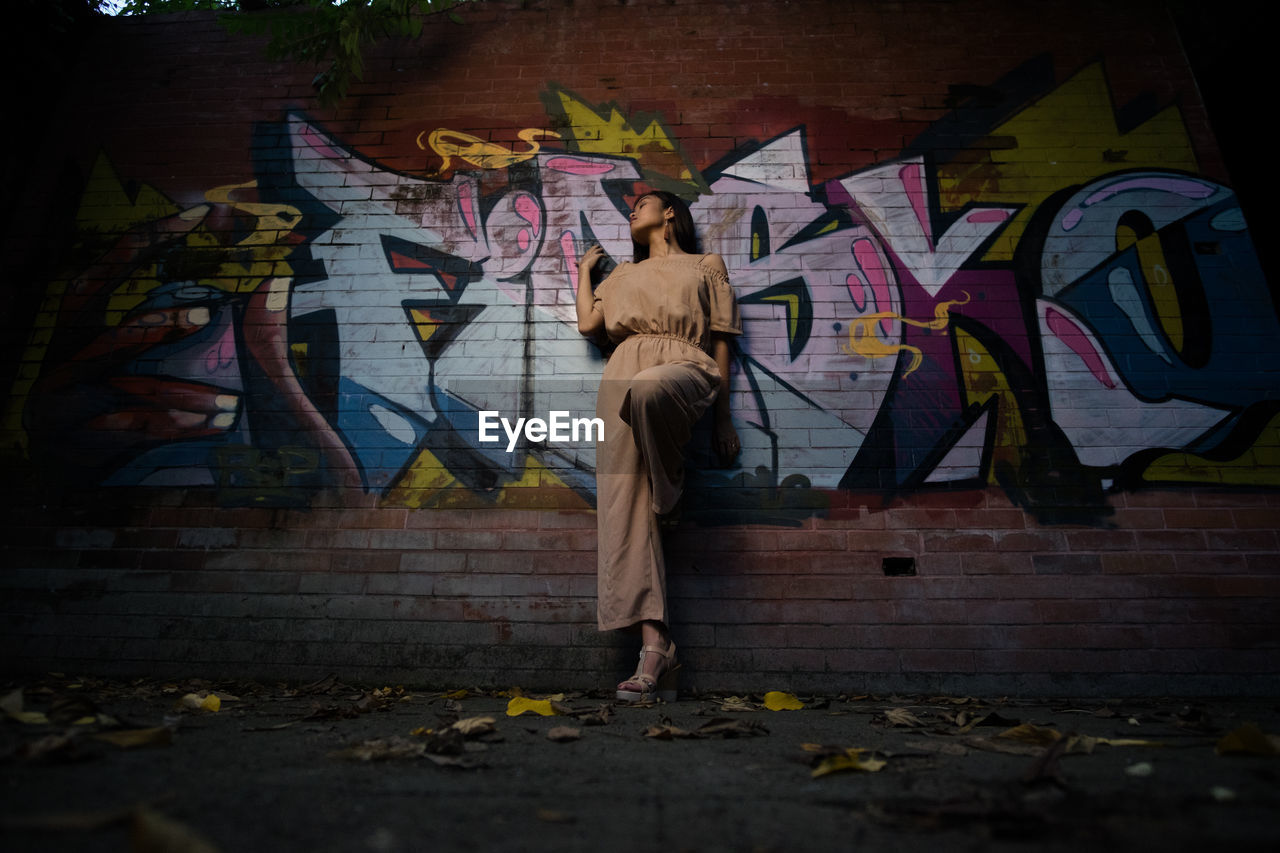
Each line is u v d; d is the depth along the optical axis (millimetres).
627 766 1452
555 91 3604
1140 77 3510
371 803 1145
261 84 3686
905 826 1064
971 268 3273
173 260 3406
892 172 3416
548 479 3076
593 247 3277
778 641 2840
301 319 3311
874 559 2932
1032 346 3172
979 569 2900
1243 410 3062
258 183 3510
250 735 1725
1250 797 1189
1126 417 3070
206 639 2889
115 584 2961
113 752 1441
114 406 3197
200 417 3182
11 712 1725
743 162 3449
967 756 1566
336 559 2988
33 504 3072
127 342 3287
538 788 1270
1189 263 3244
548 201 3436
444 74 3658
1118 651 2781
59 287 3363
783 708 2441
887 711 2248
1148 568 2875
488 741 1685
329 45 3479
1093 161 3395
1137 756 1533
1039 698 2721
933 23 3652
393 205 3457
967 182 3389
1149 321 3184
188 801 1112
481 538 3002
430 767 1412
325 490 3082
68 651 2877
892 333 3203
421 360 3246
